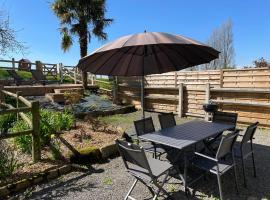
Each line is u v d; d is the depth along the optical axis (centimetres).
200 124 502
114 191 393
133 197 375
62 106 1066
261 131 767
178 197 372
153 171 343
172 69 548
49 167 457
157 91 1104
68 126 701
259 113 805
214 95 905
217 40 2603
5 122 710
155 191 383
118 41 361
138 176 340
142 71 532
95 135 644
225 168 358
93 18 1355
